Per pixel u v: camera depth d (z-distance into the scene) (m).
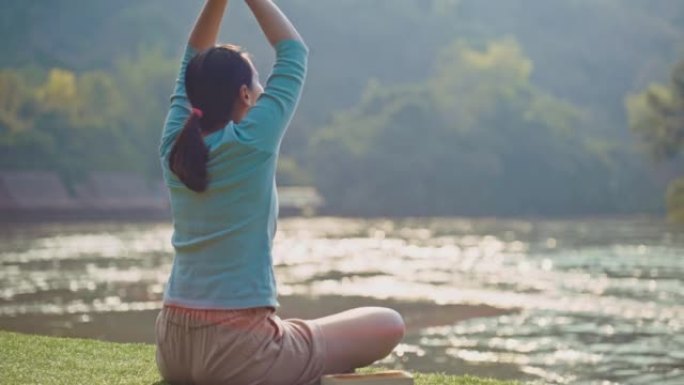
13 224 84.19
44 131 113.19
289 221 95.31
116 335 15.79
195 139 4.79
